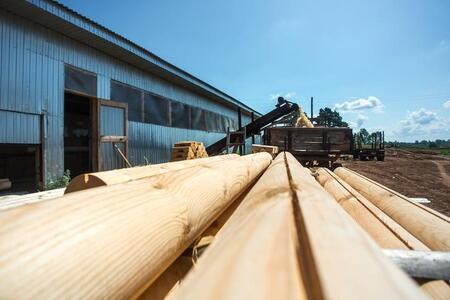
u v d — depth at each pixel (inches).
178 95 572.7
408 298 13.2
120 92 406.9
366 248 18.9
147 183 42.6
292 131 331.3
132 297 32.6
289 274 17.2
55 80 307.6
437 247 59.5
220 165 76.4
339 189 124.3
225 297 15.4
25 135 277.1
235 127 959.0
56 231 24.8
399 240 64.7
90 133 362.6
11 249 21.5
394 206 90.3
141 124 453.1
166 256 38.3
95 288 25.3
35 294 21.0
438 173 677.3
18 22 273.4
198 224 49.8
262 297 15.3
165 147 519.5
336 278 14.9
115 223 29.9
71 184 64.6
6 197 130.3
